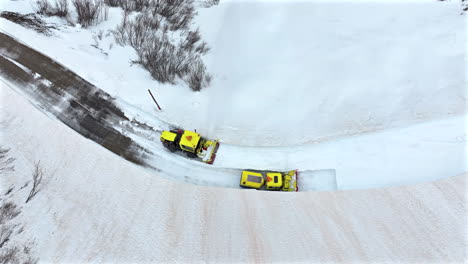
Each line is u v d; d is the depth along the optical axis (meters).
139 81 17.72
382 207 13.15
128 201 13.84
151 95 15.88
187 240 12.48
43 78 17.58
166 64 17.42
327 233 12.43
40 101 16.98
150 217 13.31
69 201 13.62
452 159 14.50
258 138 16.27
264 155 15.94
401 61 17.23
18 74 17.66
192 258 11.87
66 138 15.80
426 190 13.29
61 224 12.91
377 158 15.30
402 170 14.74
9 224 12.65
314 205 13.62
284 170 15.57
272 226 12.83
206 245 12.27
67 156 15.15
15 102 16.69
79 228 12.84
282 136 16.27
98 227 12.91
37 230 12.65
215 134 16.39
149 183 14.63
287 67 17.91
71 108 16.86
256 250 11.99
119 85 17.53
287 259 11.65
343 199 13.77
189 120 16.75
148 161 15.70
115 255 12.03
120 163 15.33
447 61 16.86
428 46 17.48
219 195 14.22
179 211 13.53
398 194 13.48
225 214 13.39
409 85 16.59
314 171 15.46
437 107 15.99
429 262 10.99
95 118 16.66
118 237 12.62
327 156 15.72
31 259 11.82
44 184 14.02
